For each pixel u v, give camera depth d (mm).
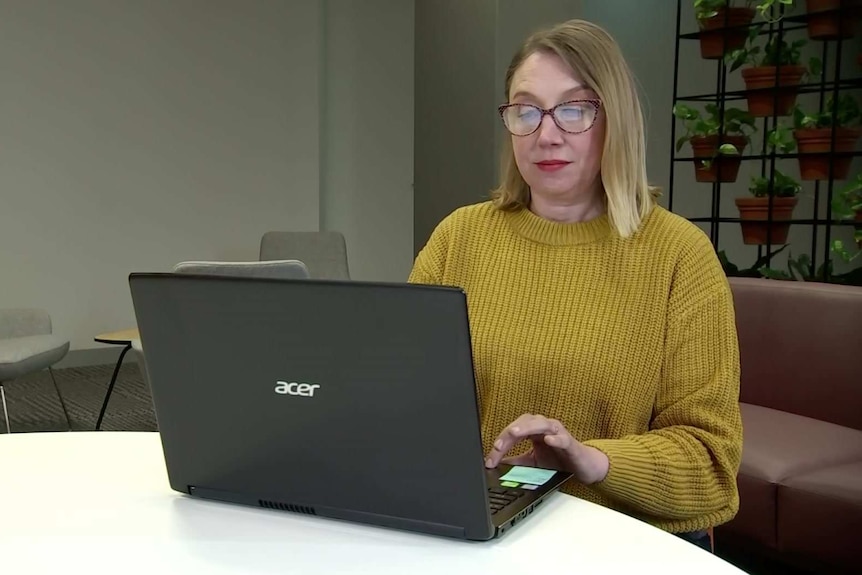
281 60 6160
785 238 3428
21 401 4578
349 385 909
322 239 5129
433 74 5309
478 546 943
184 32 5703
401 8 6754
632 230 1367
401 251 6965
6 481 1172
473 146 4992
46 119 5230
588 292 1387
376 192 6785
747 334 2938
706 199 5891
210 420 1010
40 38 5164
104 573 889
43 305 5320
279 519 1025
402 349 868
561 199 1438
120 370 5422
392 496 948
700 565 902
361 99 6625
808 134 3305
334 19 6418
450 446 891
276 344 929
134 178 5594
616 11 5305
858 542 2104
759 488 2311
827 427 2621
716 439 1242
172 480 1082
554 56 1346
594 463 1134
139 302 989
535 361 1367
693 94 5777
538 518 1025
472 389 856
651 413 1354
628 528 999
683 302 1336
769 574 2510
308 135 6340
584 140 1352
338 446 946
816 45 5879
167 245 5770
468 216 1557
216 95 5883
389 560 909
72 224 5379
